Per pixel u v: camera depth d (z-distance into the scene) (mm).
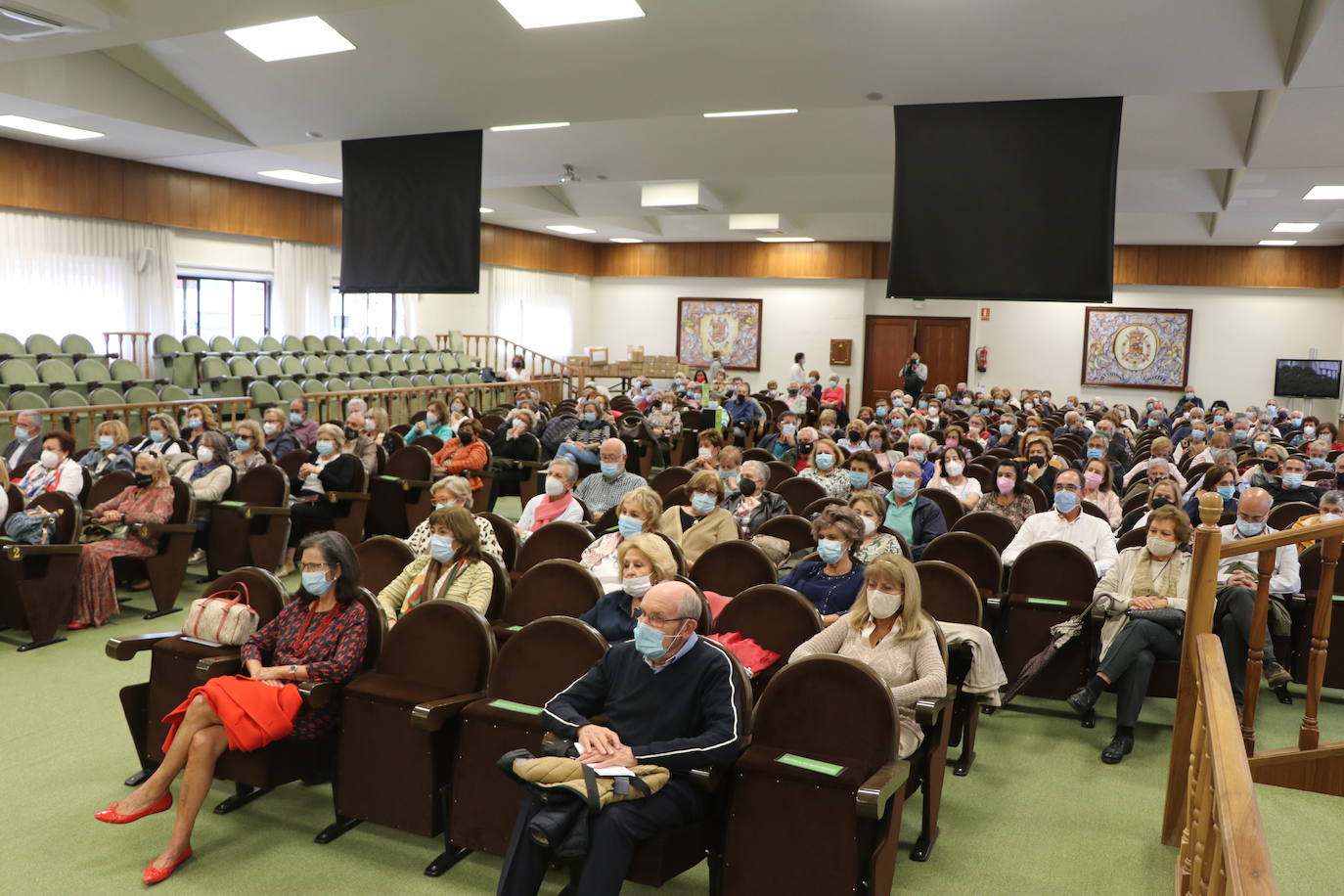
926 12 6238
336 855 3338
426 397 13000
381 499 7906
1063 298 7164
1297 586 4680
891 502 5852
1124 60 6438
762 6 6441
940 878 3219
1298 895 3084
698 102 8008
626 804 2660
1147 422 16266
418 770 3260
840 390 17250
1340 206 13500
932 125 7477
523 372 17703
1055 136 7168
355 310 17516
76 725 4402
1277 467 7809
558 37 7219
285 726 3334
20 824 3490
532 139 11242
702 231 20719
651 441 10781
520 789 3088
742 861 2771
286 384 13320
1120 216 17094
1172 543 4469
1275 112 7855
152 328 13898
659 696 2951
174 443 7551
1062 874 3258
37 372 11766
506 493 9273
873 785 2582
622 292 23078
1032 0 5961
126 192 13250
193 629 3680
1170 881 3221
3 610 5750
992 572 4859
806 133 10828
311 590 3574
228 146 11203
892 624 3461
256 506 6648
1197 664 3117
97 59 9484
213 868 3232
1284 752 3732
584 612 3941
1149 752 4320
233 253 15172
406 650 3490
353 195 9984
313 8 6148
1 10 5883
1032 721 4660
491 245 19859
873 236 20406
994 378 20953
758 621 3740
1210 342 19609
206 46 8711
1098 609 4449
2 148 11805
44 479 6555
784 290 21844
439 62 7879
